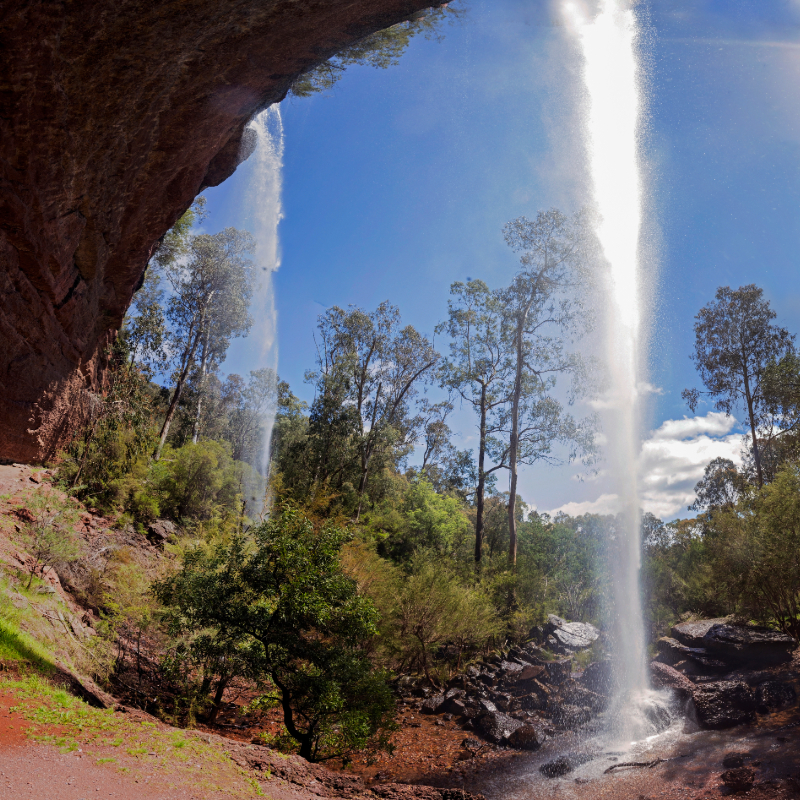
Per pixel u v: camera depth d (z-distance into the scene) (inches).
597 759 411.8
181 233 820.0
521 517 1505.9
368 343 1492.4
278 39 219.5
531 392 1234.0
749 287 1326.3
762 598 631.8
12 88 147.4
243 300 1152.2
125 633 451.8
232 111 253.4
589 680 611.8
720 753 381.7
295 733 332.5
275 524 360.5
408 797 280.7
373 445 1337.4
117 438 668.1
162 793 170.1
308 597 330.3
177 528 705.6
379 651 570.3
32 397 222.5
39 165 171.8
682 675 579.5
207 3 174.2
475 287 1269.7
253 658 326.3
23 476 533.6
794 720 422.6
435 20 329.4
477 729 488.7
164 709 374.3
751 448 1321.4
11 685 240.7
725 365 1326.3
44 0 134.7
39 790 147.5
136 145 219.1
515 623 768.3
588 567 1016.9
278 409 1626.5
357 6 218.7
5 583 355.3
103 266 257.4
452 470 1343.5
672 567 1111.0
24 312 203.5
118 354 622.2
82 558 478.3
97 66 166.4
